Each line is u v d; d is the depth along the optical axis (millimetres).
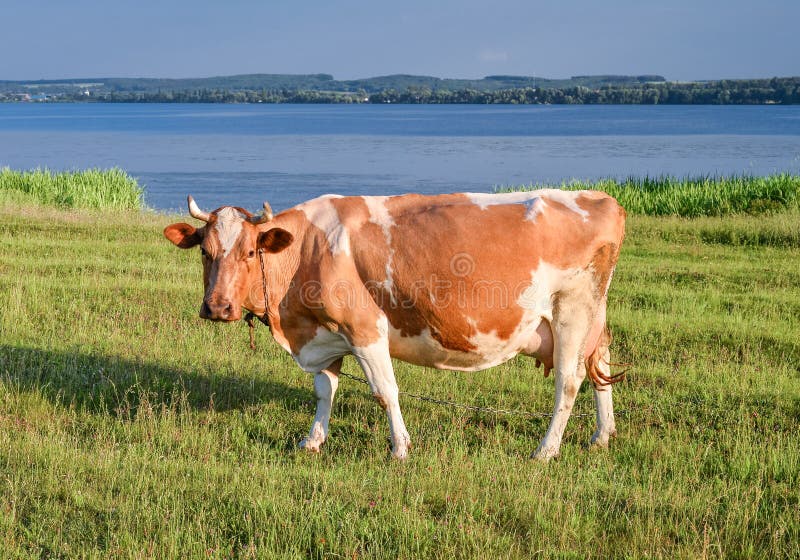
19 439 6555
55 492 5676
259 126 152875
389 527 5219
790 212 21203
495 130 131250
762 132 121500
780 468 6391
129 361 8852
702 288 13234
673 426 7480
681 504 5664
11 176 25969
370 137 109000
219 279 6320
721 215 21891
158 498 5527
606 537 5262
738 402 8094
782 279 13828
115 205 25344
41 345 9305
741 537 5312
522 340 6730
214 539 5074
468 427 7496
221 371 8766
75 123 173750
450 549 4980
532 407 8047
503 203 6605
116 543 4973
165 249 16516
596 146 88125
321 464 6508
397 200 6691
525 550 5129
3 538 4965
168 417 7199
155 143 95938
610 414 7160
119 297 11812
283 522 5242
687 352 9797
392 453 6680
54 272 13414
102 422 7109
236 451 6738
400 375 8883
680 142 95500
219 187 45250
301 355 6945
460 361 6773
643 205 23125
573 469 6410
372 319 6543
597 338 6957
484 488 5895
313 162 66375
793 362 9508
